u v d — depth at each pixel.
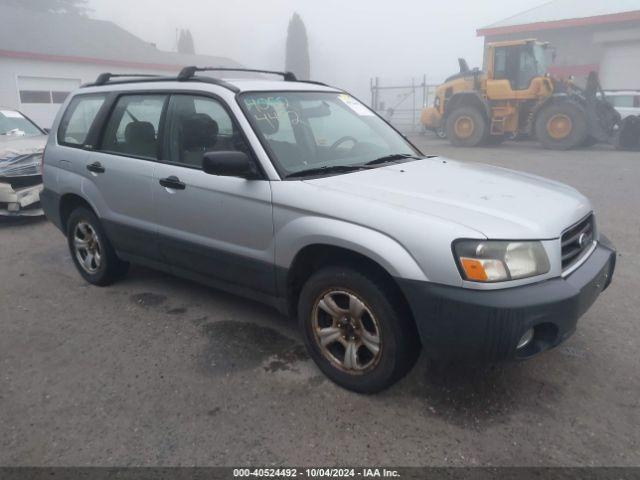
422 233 2.70
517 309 2.55
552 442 2.71
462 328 2.63
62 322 4.16
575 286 2.77
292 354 3.59
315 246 3.11
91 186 4.48
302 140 3.66
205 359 3.55
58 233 6.89
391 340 2.88
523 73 15.89
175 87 3.96
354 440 2.75
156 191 3.93
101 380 3.34
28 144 7.54
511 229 2.69
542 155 14.38
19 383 3.32
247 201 3.37
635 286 4.71
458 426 2.84
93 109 4.65
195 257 3.84
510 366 3.39
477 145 17.11
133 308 4.38
